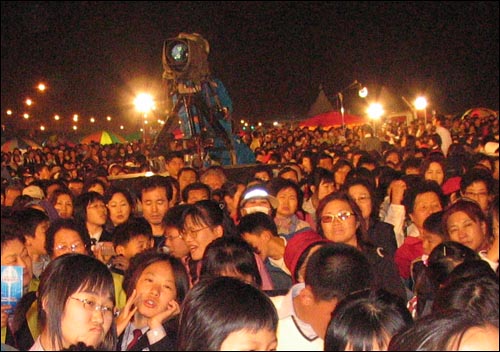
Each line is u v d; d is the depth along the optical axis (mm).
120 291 4855
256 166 10617
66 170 14820
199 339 2918
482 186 7219
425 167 9156
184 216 5355
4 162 22156
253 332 2908
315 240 4738
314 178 8477
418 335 2600
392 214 7516
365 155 10805
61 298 3406
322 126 32375
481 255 5164
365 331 2920
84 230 5277
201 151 10219
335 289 3510
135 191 9641
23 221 5426
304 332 3572
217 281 3049
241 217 6164
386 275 5332
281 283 5395
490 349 2529
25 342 4008
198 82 10078
